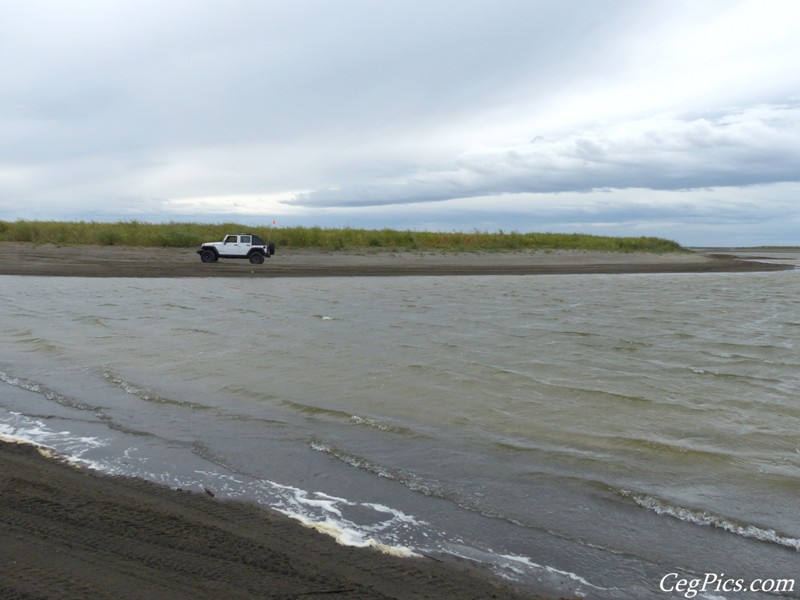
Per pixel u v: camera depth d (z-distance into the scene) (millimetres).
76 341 11141
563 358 10359
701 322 14797
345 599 3312
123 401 7453
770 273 35812
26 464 5297
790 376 9320
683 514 4684
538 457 5844
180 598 3252
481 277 28906
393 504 4758
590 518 4602
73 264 29297
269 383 8414
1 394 7637
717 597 3596
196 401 7516
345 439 6277
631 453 5977
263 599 3275
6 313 14477
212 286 22250
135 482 5000
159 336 11852
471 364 9758
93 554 3709
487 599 3424
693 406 7609
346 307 16766
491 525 4441
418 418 6996
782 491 5156
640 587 3668
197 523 4230
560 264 38594
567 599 3490
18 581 3350
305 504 4695
